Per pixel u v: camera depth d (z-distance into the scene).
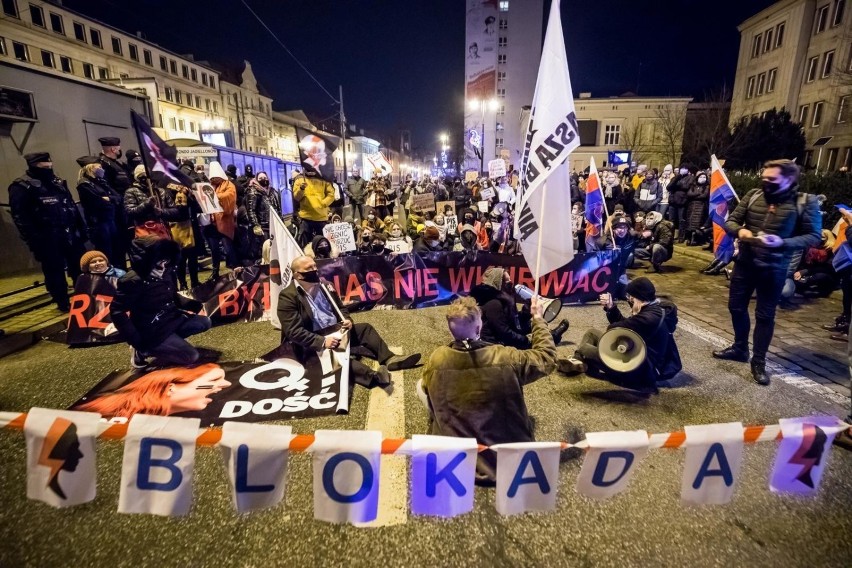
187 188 6.43
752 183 12.56
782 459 1.96
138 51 42.22
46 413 1.77
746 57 32.19
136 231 6.18
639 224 9.30
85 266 4.93
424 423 3.26
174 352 4.07
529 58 62.34
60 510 2.42
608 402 3.60
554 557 2.13
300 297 4.11
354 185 15.57
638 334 3.63
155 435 1.74
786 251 3.67
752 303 6.49
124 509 1.77
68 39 36.28
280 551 2.16
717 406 3.54
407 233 11.03
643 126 39.09
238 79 58.16
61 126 8.49
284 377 3.87
